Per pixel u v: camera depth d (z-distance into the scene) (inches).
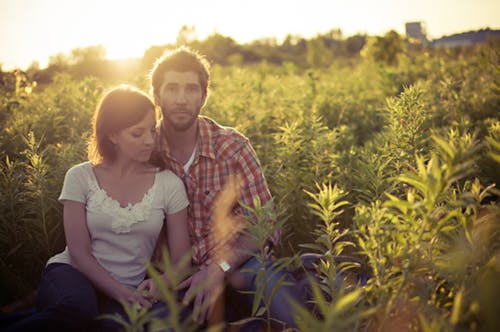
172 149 138.6
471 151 74.3
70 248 124.0
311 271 126.3
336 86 461.1
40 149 219.6
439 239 86.7
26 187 164.4
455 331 71.6
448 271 82.7
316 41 1729.8
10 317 113.9
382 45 828.6
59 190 163.5
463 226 86.5
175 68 130.0
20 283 146.5
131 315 71.4
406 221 86.9
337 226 158.7
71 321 104.6
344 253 141.5
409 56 600.4
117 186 127.0
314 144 175.2
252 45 3164.4
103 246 127.1
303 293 116.6
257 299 93.1
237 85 384.8
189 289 120.1
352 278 114.2
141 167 129.6
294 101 319.3
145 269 130.3
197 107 132.9
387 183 127.5
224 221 136.3
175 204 131.2
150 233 128.2
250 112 281.4
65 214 125.4
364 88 471.5
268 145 223.9
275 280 117.0
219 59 2133.4
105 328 110.1
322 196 102.7
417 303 82.3
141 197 127.3
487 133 192.7
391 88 376.8
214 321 120.4
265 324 115.6
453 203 78.8
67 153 178.2
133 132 122.2
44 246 154.6
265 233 94.4
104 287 120.4
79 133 251.8
